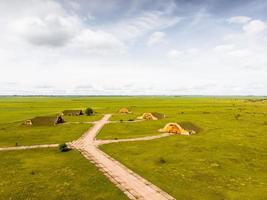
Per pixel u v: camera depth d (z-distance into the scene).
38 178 46.19
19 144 72.69
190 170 50.41
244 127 104.12
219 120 126.69
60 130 96.44
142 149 66.25
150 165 53.06
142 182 43.84
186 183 43.81
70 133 90.00
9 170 50.69
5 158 58.91
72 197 38.53
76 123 116.19
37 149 66.69
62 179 45.53
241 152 63.94
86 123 116.06
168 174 47.94
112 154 61.38
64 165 53.34
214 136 84.12
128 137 82.94
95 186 42.19
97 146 69.94
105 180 44.31
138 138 81.12
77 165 53.00
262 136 84.25
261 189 41.88
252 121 122.81
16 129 98.75
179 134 88.75
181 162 55.38
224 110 186.12
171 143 73.00
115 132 92.81
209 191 40.69
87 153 62.12
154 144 72.06
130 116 148.62
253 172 50.28
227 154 61.88
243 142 74.75
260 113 161.38
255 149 67.25
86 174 47.66
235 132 92.00
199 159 57.56
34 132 92.00
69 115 153.00
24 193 39.84
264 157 60.38
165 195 38.88
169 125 93.12
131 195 38.75
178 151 64.19
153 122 120.44
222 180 45.53
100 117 143.62
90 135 86.44
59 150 64.75
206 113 163.38
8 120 126.06
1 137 82.88
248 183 44.44
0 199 38.09
